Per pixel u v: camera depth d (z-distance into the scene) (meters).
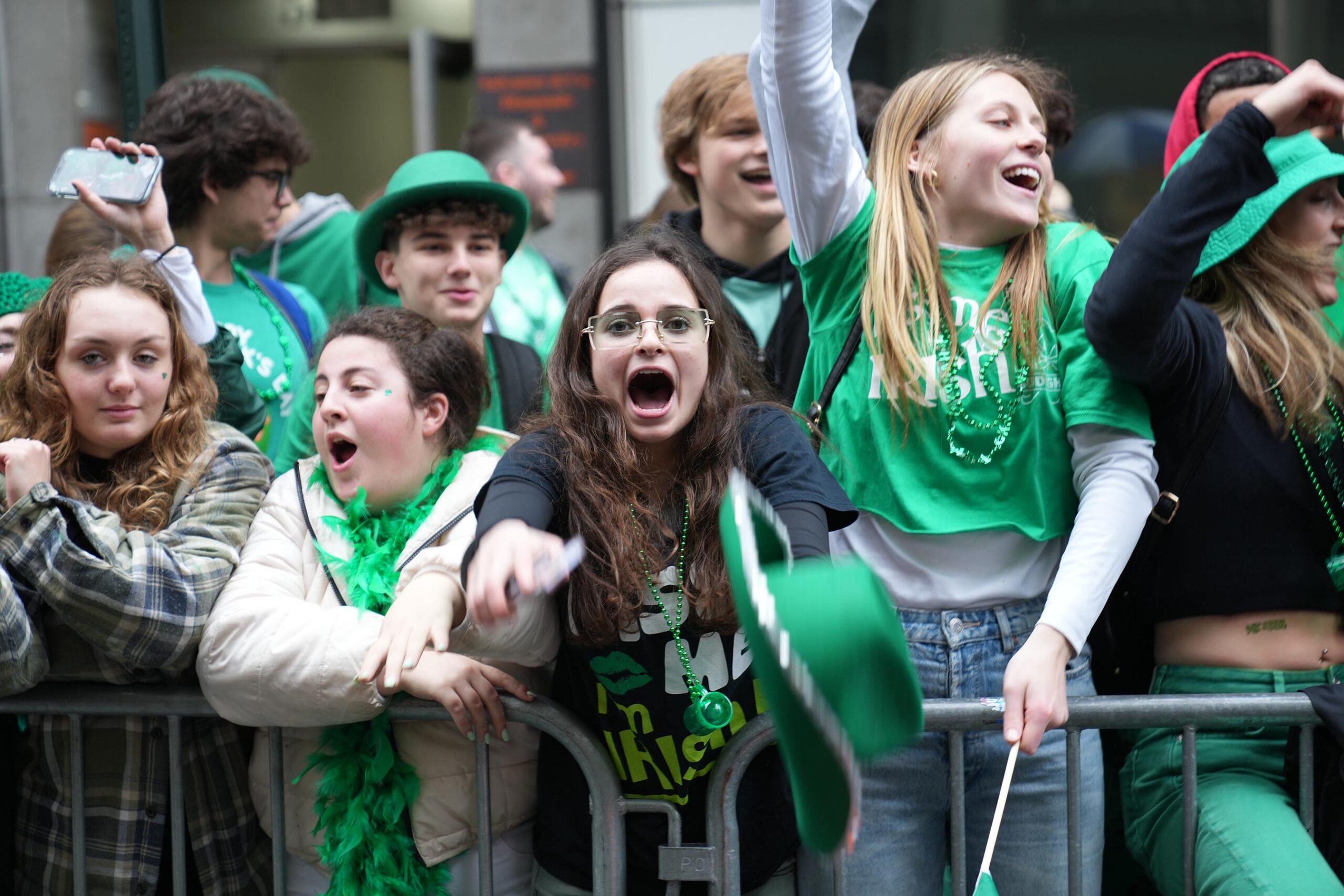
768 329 4.46
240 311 4.54
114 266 3.29
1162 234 2.89
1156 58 8.71
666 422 2.92
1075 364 3.15
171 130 4.46
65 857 3.27
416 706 3.10
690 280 3.01
